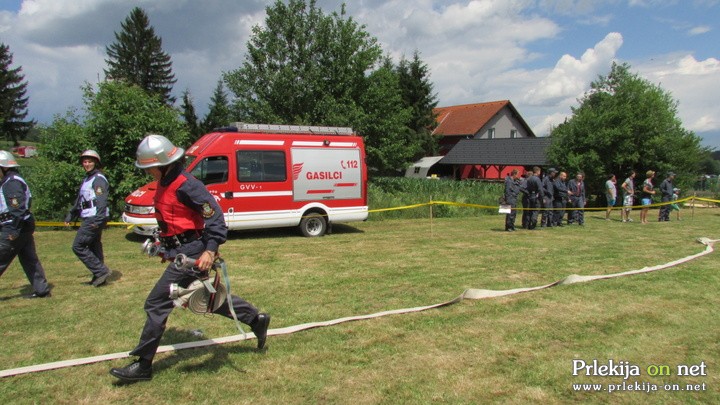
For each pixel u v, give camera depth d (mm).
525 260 9141
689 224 17016
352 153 12570
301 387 3850
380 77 28391
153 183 11539
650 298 6371
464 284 7152
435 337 4914
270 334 4914
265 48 26953
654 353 4598
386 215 17969
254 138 11391
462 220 17703
